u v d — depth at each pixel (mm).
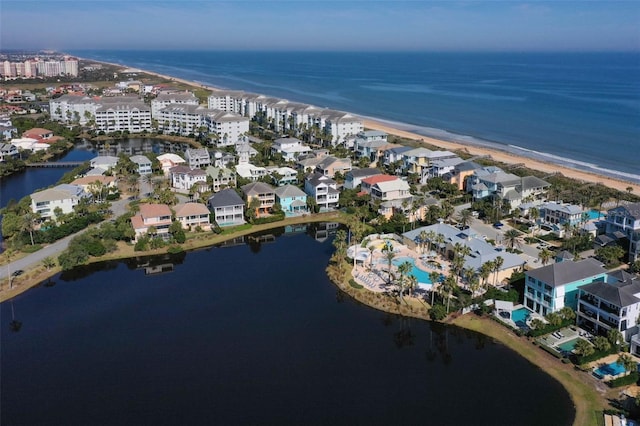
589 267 121750
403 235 159250
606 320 108375
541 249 152750
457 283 132875
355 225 157375
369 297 129375
